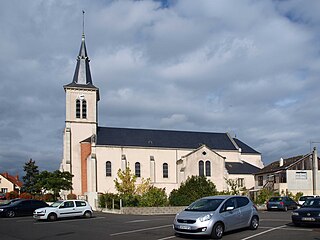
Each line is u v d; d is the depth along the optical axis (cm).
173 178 5838
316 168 5162
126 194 3703
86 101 5903
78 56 6159
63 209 2612
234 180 5419
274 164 5859
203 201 1639
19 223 2398
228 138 6631
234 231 1684
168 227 1931
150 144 5909
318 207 1862
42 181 4759
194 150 5603
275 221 2175
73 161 5706
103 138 5806
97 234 1728
